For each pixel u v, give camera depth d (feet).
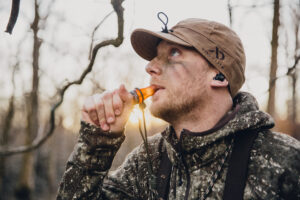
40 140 11.39
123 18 4.97
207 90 4.37
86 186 4.29
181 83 4.29
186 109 4.30
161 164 4.82
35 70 11.26
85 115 4.41
